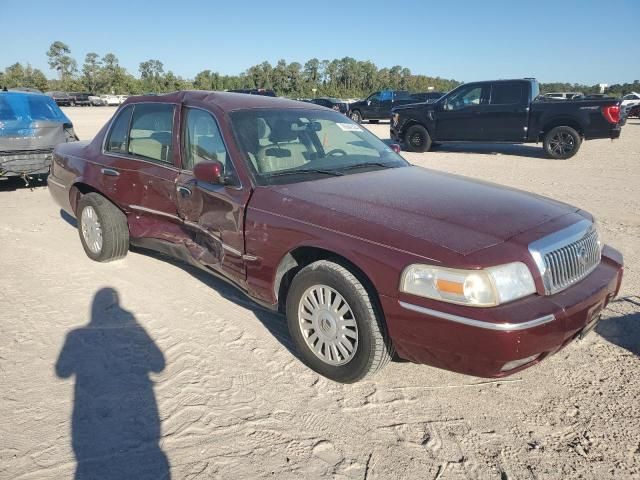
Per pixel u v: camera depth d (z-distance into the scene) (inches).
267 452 108.6
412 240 114.6
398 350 119.2
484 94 575.5
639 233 262.4
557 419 119.6
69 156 227.3
